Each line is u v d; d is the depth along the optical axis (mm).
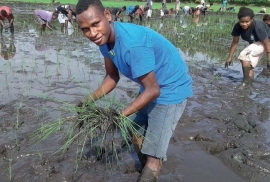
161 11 23141
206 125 4457
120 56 2547
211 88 6359
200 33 15094
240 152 3666
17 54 8812
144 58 2467
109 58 2893
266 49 6355
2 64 7645
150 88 2562
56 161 3422
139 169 3365
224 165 3562
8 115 4504
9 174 3232
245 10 6336
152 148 2908
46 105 4965
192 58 9336
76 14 2375
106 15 2457
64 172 3240
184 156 3705
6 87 5836
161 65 2709
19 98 5242
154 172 2994
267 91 6293
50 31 14211
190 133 4207
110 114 2768
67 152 3586
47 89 5812
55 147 3682
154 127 2887
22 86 5938
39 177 3168
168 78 2777
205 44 11906
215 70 7953
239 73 7734
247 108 5242
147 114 2959
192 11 26438
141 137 3121
